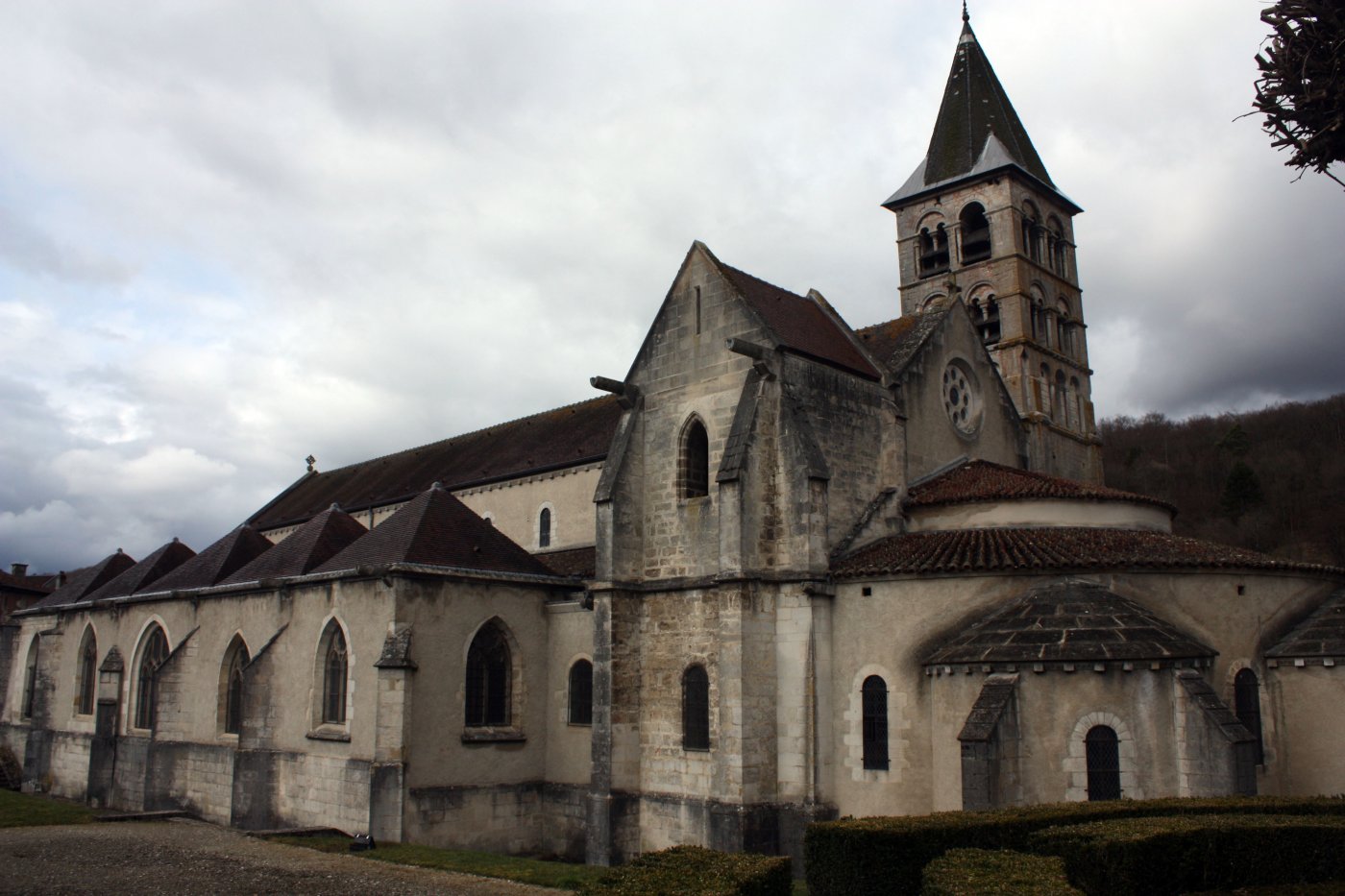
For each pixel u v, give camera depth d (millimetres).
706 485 33062
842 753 28188
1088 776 23359
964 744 23062
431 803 30531
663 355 34062
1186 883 16078
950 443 36188
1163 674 23578
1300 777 26203
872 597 28391
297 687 34250
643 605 32406
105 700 43781
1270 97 15492
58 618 49969
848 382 32750
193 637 40406
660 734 31047
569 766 33344
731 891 14820
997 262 56219
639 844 30750
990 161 56969
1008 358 54562
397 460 59812
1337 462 107438
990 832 18578
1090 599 25359
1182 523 105312
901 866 17969
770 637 29203
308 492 64625
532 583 34625
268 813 33906
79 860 24516
